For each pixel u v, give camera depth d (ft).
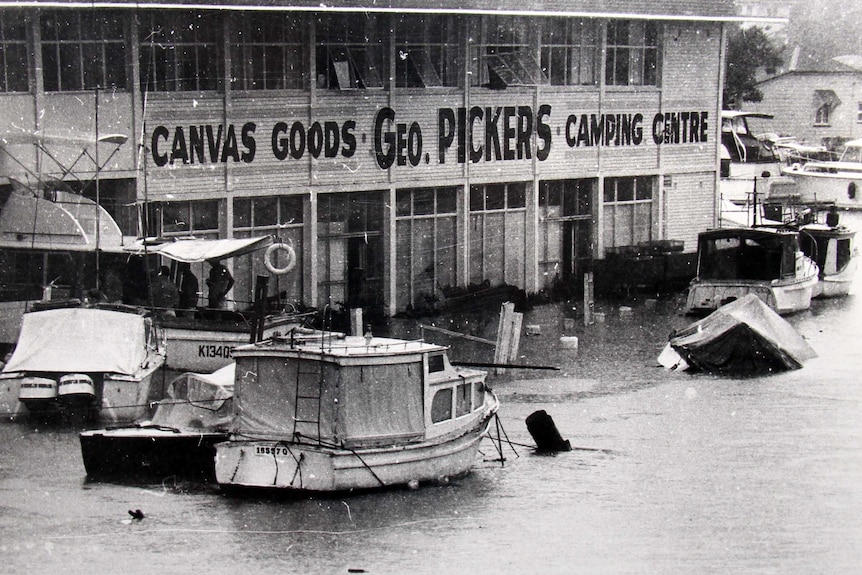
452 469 174.70
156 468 172.24
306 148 280.10
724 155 464.65
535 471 181.98
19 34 240.12
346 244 290.97
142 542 147.64
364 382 166.30
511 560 144.05
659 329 292.20
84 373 198.90
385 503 164.04
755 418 216.13
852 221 451.94
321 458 162.30
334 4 269.64
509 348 253.03
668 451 194.08
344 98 284.20
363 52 288.10
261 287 206.90
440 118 301.02
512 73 306.96
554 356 264.31
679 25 349.20
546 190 329.72
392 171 293.43
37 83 241.96
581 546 149.59
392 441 168.04
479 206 314.76
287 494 164.45
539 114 321.11
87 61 248.11
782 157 512.22
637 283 338.13
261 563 141.59
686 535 153.79
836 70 602.85
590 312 298.15
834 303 331.98
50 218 229.25
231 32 265.95
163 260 243.19
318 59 280.72
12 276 229.45
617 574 140.26
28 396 196.03
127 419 200.23
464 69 304.09
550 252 332.80
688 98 354.95
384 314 296.71
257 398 167.84
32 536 148.87
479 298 308.19
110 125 251.19
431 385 171.83
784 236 306.14
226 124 266.98
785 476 181.88
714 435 203.82
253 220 274.77
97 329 203.00
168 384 218.79
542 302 325.21
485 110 309.83
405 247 300.81
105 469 171.73
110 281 229.45
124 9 250.37
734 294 307.17
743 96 611.47
